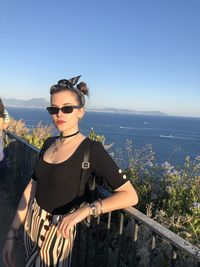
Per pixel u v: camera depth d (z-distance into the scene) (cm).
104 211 87
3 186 264
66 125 94
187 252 82
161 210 126
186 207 129
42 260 92
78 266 136
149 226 95
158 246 109
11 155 260
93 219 130
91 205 87
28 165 222
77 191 91
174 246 88
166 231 91
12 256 105
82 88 96
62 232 86
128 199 88
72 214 86
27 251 97
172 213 127
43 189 93
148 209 127
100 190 109
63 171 91
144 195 140
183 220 121
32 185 103
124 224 125
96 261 128
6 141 271
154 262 109
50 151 96
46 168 94
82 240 135
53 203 91
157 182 147
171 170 150
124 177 90
